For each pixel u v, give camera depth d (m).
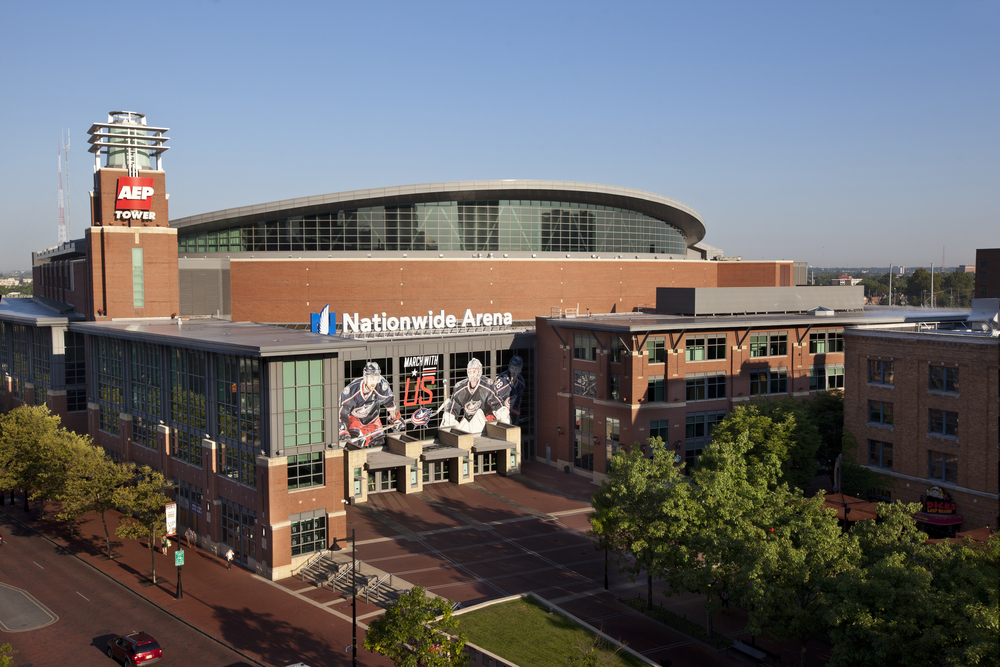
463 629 43.28
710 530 41.66
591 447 80.38
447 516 68.31
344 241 98.56
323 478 57.28
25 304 119.56
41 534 65.62
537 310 102.44
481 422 85.88
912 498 58.38
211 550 60.72
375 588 51.56
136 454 71.81
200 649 43.53
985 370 53.34
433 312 95.75
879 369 61.22
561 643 42.19
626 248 117.75
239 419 57.22
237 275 89.19
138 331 68.62
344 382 75.94
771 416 61.59
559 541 61.78
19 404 100.81
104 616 48.34
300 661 42.12
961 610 30.17
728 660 41.59
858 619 31.17
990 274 144.00
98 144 85.44
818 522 39.56
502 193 103.50
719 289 87.38
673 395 75.31
